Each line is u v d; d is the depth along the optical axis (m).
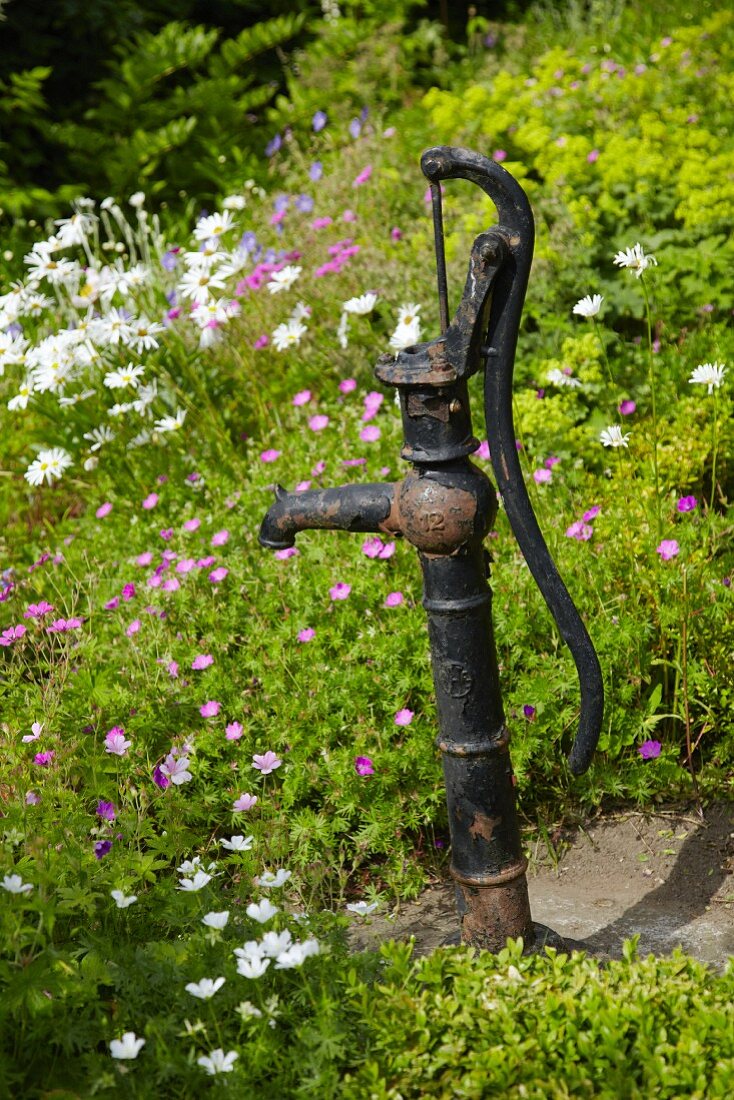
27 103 7.00
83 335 3.99
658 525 2.94
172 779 2.41
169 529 3.54
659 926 2.37
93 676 2.94
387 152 5.80
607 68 6.49
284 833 2.53
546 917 2.43
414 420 1.85
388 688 2.79
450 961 1.96
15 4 7.38
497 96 6.00
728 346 4.05
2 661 3.12
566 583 2.94
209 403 4.16
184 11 8.36
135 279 4.31
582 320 4.32
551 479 3.46
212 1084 1.84
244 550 3.38
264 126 7.93
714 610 2.84
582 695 1.98
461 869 2.07
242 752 2.71
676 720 2.84
